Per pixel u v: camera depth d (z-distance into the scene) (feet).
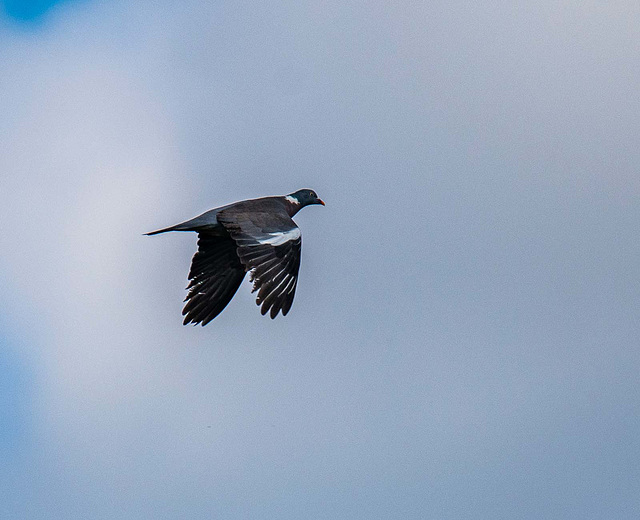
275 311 56.49
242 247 57.67
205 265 62.54
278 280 57.21
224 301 62.03
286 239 58.34
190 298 62.08
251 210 60.34
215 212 60.85
